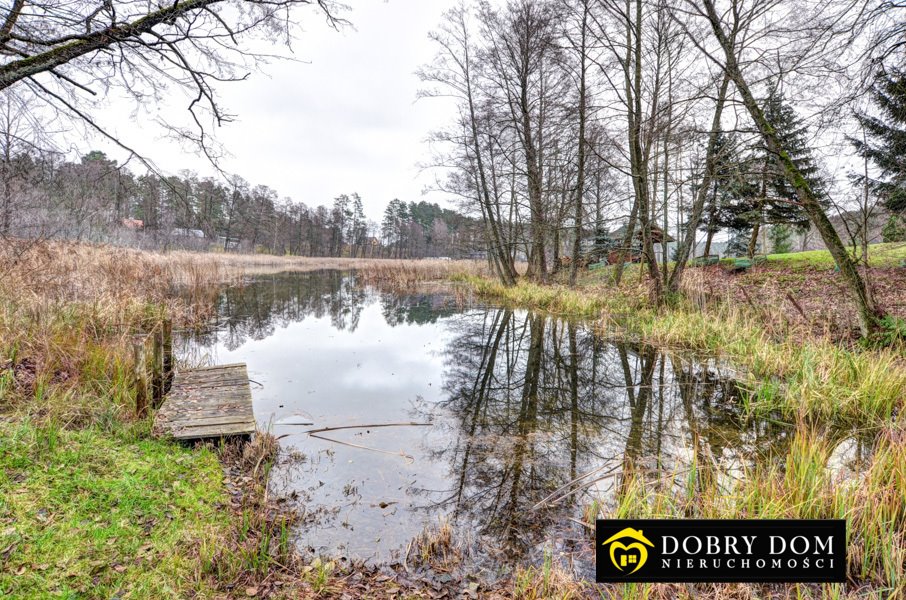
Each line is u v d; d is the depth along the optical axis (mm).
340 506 3559
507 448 4777
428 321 13188
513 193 17594
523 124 16562
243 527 3057
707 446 4730
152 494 3180
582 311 13031
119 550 2578
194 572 2564
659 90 12688
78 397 4133
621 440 4988
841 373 5875
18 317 5570
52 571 2301
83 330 5652
